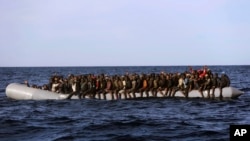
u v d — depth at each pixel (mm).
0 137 25891
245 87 72312
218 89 44375
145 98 44562
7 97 51281
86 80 45250
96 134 26547
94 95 45250
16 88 47906
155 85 44375
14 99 48156
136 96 44562
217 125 29625
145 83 44375
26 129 28531
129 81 44469
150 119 32594
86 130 27953
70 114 36062
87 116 34781
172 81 44562
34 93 46625
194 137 25375
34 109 39500
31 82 99062
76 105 41656
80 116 34812
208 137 25281
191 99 44375
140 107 40250
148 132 27094
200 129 27906
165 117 33781
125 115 35219
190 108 39469
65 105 41781
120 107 40281
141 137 25375
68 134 26453
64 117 34125
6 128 28938
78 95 45469
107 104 42188
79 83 45500
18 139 25219
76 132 27203
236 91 44844
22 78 126562
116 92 44938
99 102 43562
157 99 44656
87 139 24922
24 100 46625
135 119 32594
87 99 45219
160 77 44625
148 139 24781
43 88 48656
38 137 25781
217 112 36781
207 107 40188
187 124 30125
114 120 32219
